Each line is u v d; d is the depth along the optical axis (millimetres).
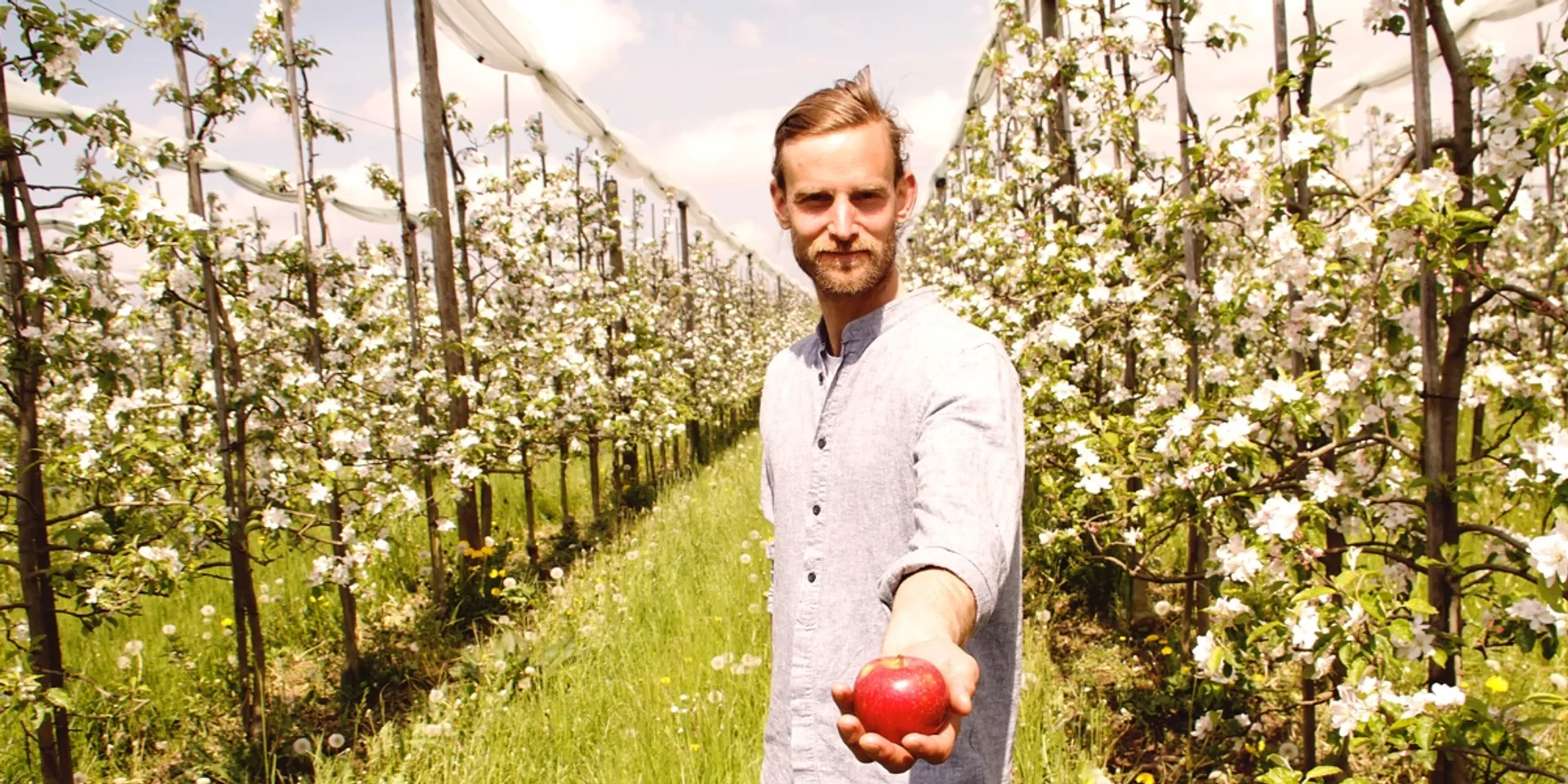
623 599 5137
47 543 3148
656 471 11703
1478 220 1992
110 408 4395
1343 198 2645
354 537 4527
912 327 1348
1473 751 2121
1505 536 2191
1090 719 3670
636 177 10562
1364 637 2096
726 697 3615
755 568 5660
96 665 4816
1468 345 2270
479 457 5941
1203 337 3756
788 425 1524
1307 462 2820
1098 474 3299
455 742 3617
